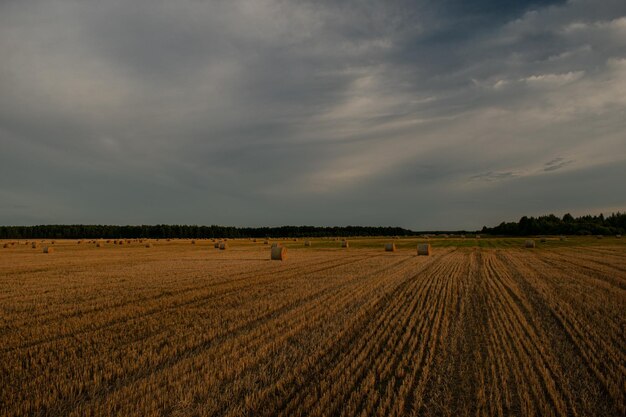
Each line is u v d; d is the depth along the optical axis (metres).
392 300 13.37
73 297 14.04
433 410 5.64
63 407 5.74
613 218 143.25
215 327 9.88
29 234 136.88
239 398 5.97
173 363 7.43
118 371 6.96
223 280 18.44
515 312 11.38
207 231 158.88
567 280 18.09
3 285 17.03
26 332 9.57
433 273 21.22
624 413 5.53
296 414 5.48
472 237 101.94
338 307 12.12
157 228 152.50
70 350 8.18
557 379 6.61
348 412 5.52
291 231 170.25
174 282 17.80
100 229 144.00
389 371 6.94
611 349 8.02
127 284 17.22
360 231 178.50
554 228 124.75
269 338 8.92
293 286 16.52
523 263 27.03
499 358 7.52
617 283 17.22
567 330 9.39
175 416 5.43
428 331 9.45
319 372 6.96
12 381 6.63
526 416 5.41
